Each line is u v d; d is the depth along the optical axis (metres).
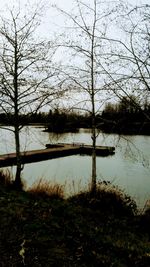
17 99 12.62
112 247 6.52
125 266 5.60
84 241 6.61
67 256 5.66
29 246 5.92
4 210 8.09
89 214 9.37
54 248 5.97
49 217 8.05
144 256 6.23
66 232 7.02
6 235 6.36
